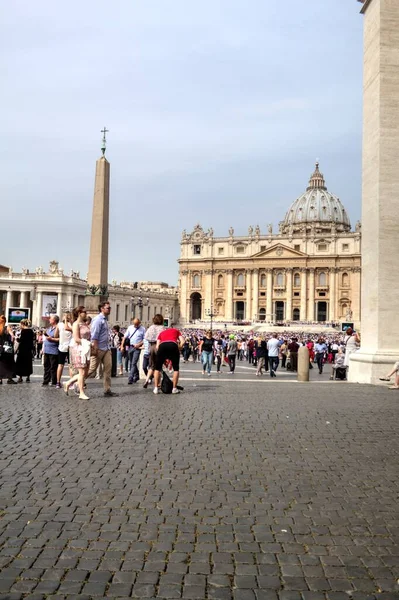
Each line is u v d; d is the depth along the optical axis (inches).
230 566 179.6
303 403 500.4
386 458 306.3
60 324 644.7
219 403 498.9
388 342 695.7
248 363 1610.5
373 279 712.4
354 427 386.3
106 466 285.1
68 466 284.4
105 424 391.9
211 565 180.1
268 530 207.6
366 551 191.3
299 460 300.4
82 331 566.9
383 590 166.1
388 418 422.3
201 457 304.0
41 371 930.1
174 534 202.8
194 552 188.9
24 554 185.5
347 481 265.7
